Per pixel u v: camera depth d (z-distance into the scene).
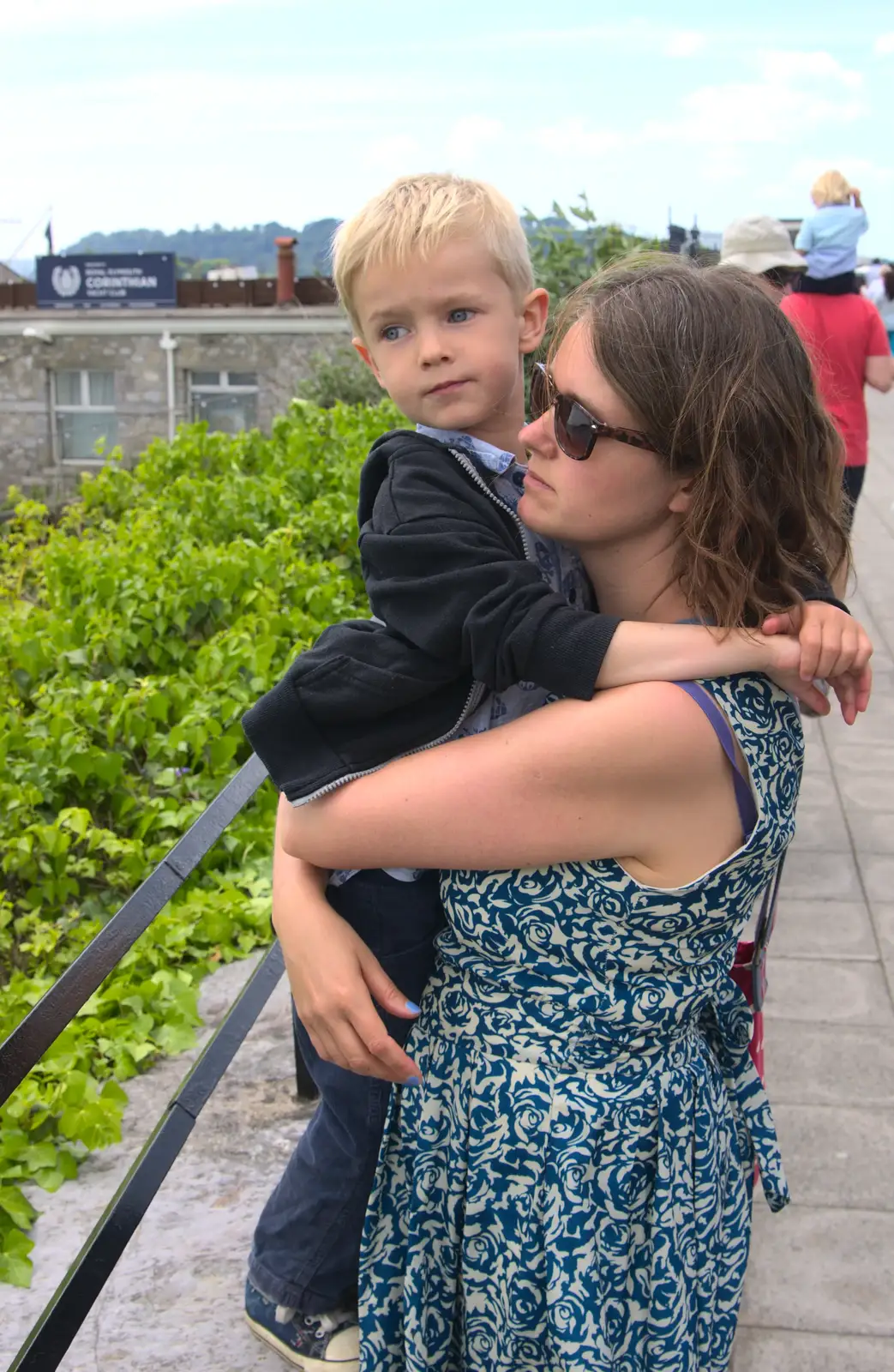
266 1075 3.06
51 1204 2.80
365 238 1.72
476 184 1.79
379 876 1.68
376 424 8.06
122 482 7.75
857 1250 2.60
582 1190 1.54
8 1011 3.58
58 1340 1.84
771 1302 2.47
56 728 4.46
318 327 23.11
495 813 1.48
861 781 4.99
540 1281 1.59
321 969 1.63
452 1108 1.63
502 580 1.48
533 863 1.50
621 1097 1.55
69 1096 3.01
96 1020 3.40
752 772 1.47
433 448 1.67
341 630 1.58
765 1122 1.74
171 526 6.48
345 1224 1.90
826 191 5.36
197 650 5.47
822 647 1.45
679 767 1.44
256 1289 2.04
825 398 1.65
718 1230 1.69
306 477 7.11
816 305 5.31
